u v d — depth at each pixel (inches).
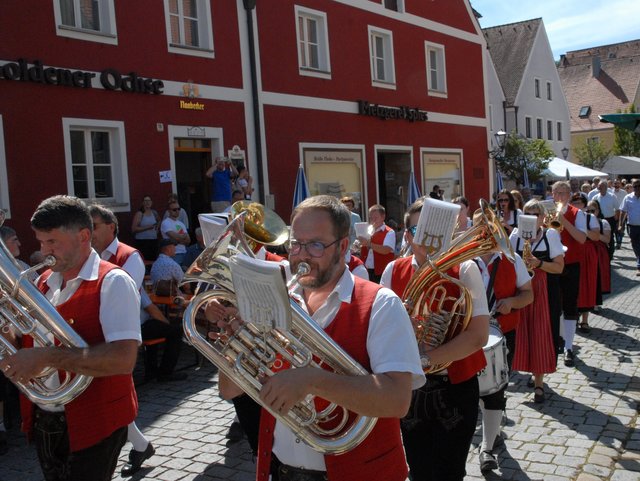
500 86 1315.2
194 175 506.9
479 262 177.9
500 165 1069.1
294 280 78.2
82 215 105.4
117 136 433.7
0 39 370.9
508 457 177.2
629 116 335.3
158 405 239.0
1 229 229.8
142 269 174.1
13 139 377.4
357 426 77.1
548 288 224.2
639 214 524.1
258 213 120.0
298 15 581.0
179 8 480.7
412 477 126.0
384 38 700.7
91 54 416.8
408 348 78.2
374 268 346.9
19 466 188.1
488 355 152.6
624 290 449.1
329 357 75.0
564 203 281.0
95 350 98.3
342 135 628.7
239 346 75.4
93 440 104.3
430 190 767.1
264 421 88.1
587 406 215.6
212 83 498.0
